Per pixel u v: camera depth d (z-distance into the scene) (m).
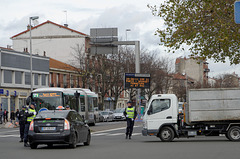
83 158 18.61
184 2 40.09
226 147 23.17
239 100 28.77
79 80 108.50
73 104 51.88
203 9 38.78
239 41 38.16
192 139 32.91
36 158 19.19
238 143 26.38
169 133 29.80
